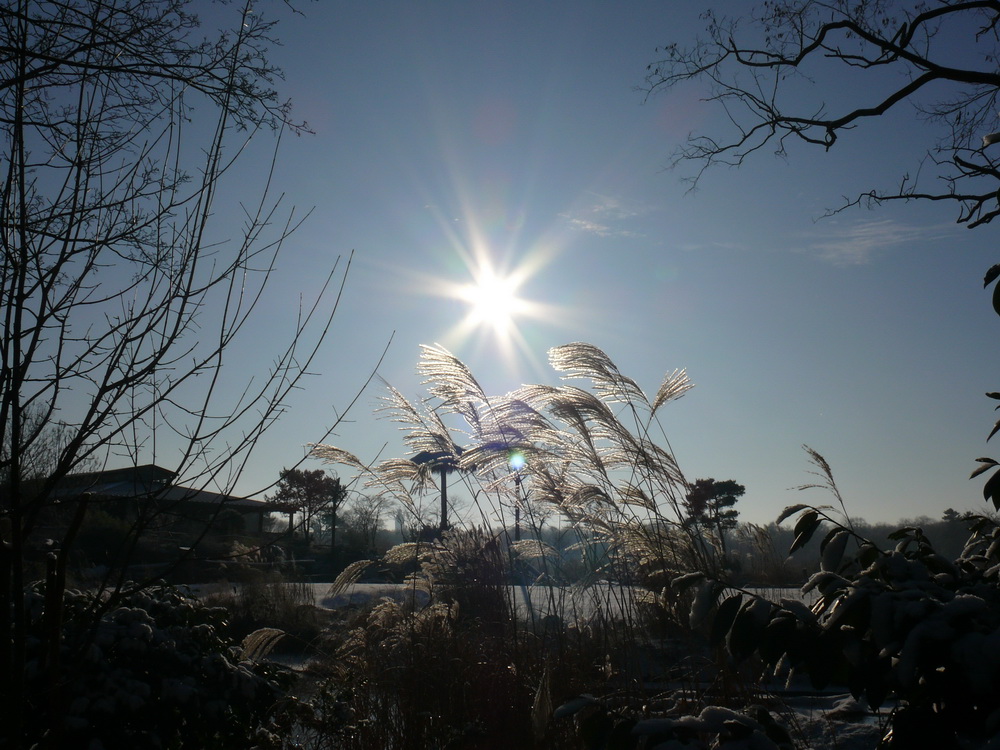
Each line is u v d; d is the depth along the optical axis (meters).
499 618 6.83
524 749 5.61
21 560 3.16
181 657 5.41
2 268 3.23
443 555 7.78
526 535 8.00
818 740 5.56
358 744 6.01
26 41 3.49
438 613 6.89
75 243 3.39
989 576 3.51
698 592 3.22
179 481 3.46
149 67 3.73
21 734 3.21
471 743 5.62
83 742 4.71
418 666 6.33
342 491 5.08
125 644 5.13
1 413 3.12
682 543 5.88
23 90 3.38
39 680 4.57
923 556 3.69
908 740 2.90
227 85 3.80
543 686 4.45
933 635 2.77
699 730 2.94
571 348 6.73
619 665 5.67
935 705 3.24
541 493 7.12
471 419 7.48
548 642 6.09
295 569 18.97
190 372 3.54
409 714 6.10
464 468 7.73
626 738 3.00
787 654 3.07
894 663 2.97
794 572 9.02
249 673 5.65
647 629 5.96
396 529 9.99
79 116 3.58
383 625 7.23
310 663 8.06
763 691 4.67
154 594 6.11
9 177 3.26
